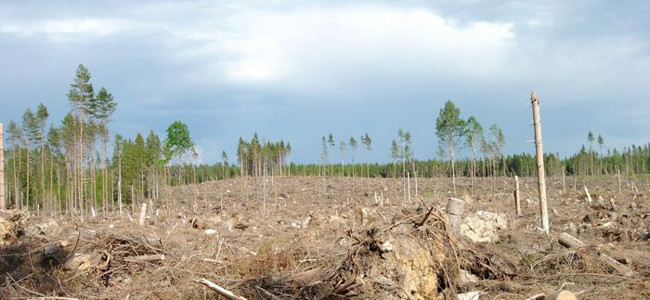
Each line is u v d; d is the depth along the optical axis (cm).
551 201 3569
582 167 9462
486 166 8512
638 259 1218
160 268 1182
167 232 1841
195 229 2131
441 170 9069
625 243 1541
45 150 6075
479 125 6128
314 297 923
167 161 7169
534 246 1408
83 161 5088
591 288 1016
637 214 2230
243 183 8350
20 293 1115
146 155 6556
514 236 1534
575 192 4788
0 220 1758
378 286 933
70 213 5200
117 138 6406
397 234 1004
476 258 1159
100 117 4984
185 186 8281
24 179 6384
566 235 1329
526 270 1160
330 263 1023
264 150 8744
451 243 1077
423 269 989
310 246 1168
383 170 11475
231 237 1733
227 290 933
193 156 7388
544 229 1747
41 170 6012
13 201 6731
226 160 9462
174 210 4991
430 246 1030
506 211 2767
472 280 1101
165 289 1084
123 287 1144
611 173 9256
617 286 1029
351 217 2248
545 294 962
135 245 1323
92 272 1223
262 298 939
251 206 5338
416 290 966
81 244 1357
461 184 7400
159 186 7388
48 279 1174
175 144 7250
